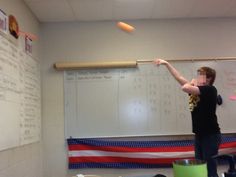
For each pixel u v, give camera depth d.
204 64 3.79
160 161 3.62
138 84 3.75
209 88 2.24
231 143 3.61
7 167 2.50
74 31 3.84
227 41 3.84
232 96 3.71
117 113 3.71
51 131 3.71
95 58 3.80
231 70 3.78
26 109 3.07
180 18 3.85
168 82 3.74
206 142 2.28
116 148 3.63
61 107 3.74
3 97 2.42
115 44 3.82
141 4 3.36
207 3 3.39
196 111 2.32
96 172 3.64
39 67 3.69
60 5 3.30
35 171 3.35
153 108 3.71
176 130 3.69
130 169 3.65
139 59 3.79
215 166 1.34
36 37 3.50
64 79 3.76
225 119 3.70
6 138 2.46
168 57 3.80
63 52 3.81
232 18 3.84
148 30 3.85
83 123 3.70
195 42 3.83
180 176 0.98
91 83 3.75
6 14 2.59
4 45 2.49
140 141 3.67
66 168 3.66
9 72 2.59
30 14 3.41
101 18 3.77
